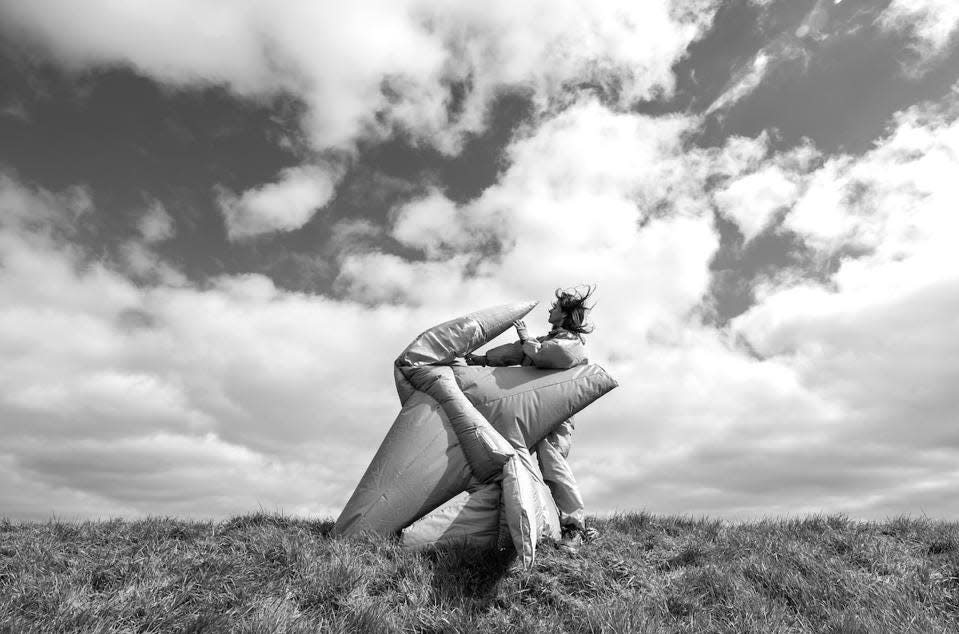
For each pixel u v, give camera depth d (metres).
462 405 6.50
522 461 6.40
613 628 4.50
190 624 4.18
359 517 6.30
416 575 5.30
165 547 5.66
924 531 6.68
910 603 4.92
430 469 6.36
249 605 4.59
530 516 5.61
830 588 5.20
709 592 5.21
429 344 6.95
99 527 6.46
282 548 5.53
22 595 4.44
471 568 5.60
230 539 6.02
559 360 6.77
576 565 5.64
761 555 5.90
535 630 4.53
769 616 4.79
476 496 6.18
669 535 6.93
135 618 4.31
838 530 6.85
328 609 4.73
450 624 4.58
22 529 6.34
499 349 7.29
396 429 6.72
